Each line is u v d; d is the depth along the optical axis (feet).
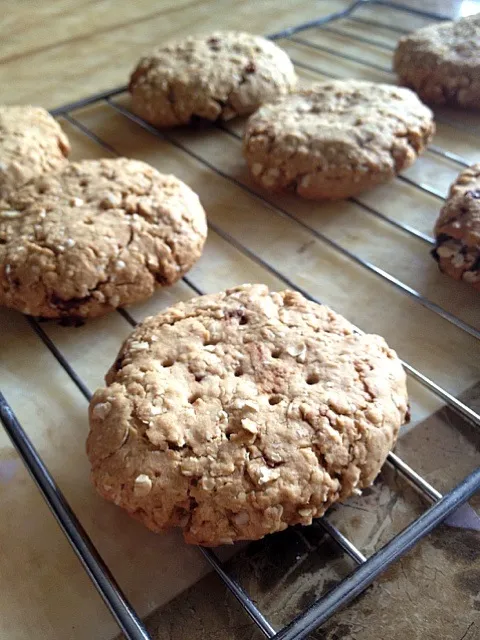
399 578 0.41
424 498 0.45
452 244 0.60
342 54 0.99
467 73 0.80
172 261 0.59
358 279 0.63
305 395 0.43
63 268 0.55
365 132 0.68
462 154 0.77
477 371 0.53
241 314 0.49
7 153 0.69
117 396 0.43
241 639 0.39
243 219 0.70
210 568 0.42
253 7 1.16
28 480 0.48
